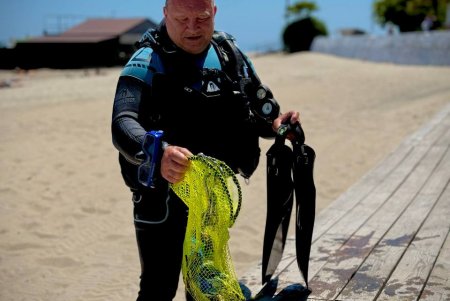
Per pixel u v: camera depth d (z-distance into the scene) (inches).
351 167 321.1
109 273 190.2
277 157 101.3
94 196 281.4
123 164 94.9
